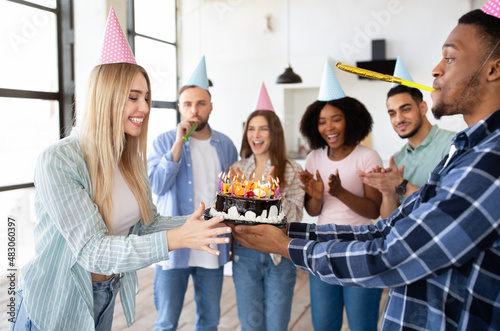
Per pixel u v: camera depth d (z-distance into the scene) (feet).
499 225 2.22
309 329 7.19
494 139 2.31
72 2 8.81
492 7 2.35
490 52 2.35
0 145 9.04
